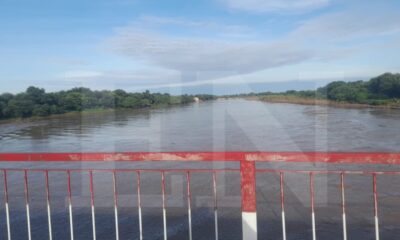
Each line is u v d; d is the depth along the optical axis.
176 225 8.60
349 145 23.73
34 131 34.22
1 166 18.12
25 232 8.29
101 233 8.21
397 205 10.09
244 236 3.37
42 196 12.19
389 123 33.31
